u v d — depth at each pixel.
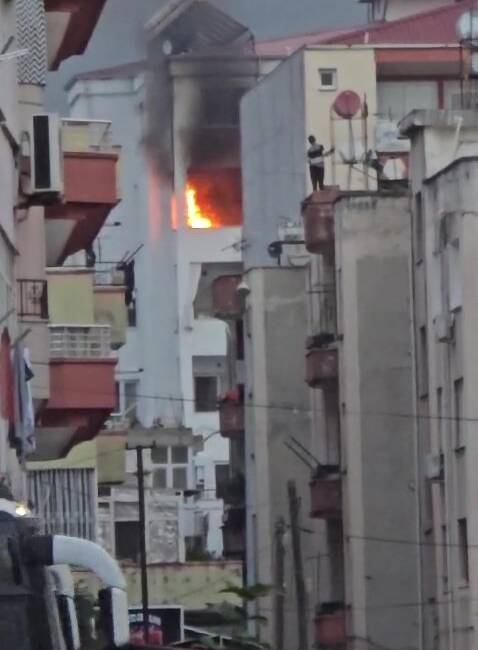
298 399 96.25
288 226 100.19
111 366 50.06
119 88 146.88
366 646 81.81
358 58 110.19
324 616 84.56
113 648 19.50
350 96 98.25
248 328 97.50
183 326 144.75
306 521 94.94
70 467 64.06
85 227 51.22
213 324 145.12
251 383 96.94
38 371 44.97
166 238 145.50
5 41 38.31
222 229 144.88
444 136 78.62
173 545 115.44
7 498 20.48
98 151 49.88
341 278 84.12
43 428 50.72
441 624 74.94
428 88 110.69
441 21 116.62
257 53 143.25
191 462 133.00
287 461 95.88
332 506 85.12
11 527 19.75
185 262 145.12
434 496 76.44
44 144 41.62
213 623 84.00
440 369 75.19
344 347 83.75
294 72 111.50
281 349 96.44
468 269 72.19
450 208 73.50
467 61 89.19
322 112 110.00
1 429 35.28
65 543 19.62
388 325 83.31
